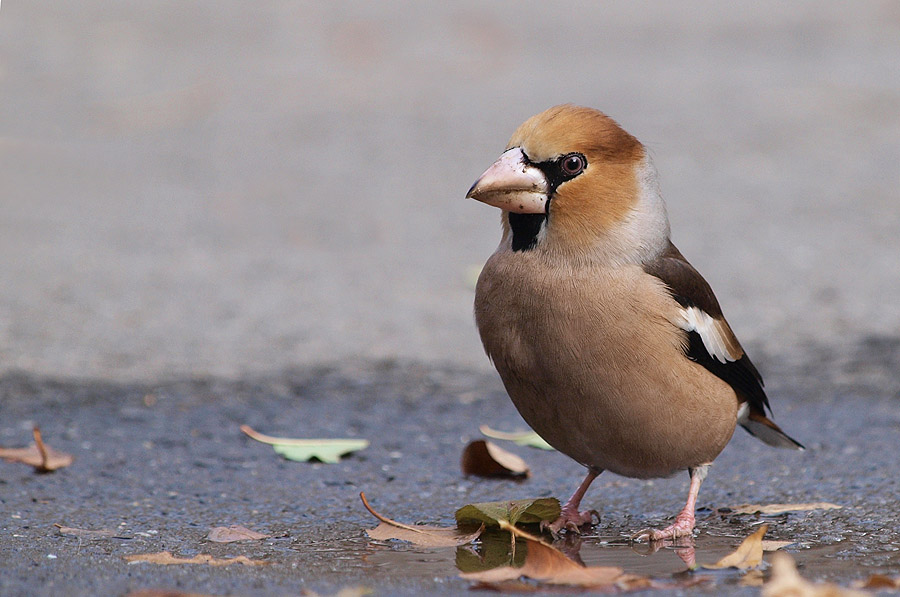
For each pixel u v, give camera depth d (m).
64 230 18.41
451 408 11.14
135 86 28.39
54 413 10.65
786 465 9.39
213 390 11.47
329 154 23.20
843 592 5.83
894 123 24.45
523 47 32.66
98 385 11.49
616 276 7.51
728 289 15.11
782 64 29.80
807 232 17.81
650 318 7.47
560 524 7.89
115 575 6.63
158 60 31.02
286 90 28.27
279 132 24.94
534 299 7.56
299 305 14.67
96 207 19.88
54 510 8.20
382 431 10.45
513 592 6.27
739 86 27.53
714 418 7.81
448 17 36.44
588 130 7.65
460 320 14.18
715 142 23.20
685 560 7.02
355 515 8.19
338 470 9.37
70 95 27.59
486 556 7.12
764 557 6.99
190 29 34.62
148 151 23.70
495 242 17.91
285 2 38.50
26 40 32.75
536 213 7.65
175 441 10.02
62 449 9.72
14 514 8.08
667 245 8.13
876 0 37.62
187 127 25.45
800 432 10.26
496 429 10.56
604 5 38.75
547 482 9.16
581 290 7.47
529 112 25.20
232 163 22.70
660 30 34.69
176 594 6.11
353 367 12.33
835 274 15.73
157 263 16.56
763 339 13.19
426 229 18.62
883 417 10.55
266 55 31.64
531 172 7.61
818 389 11.48
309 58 31.33
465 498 8.68
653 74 28.92
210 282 15.64
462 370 12.34
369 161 22.70
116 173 22.12
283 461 9.56
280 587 6.38
